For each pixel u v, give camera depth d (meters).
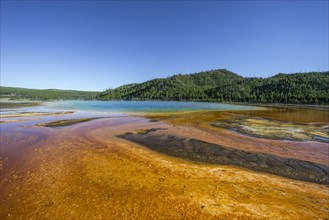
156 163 9.68
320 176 8.51
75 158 10.24
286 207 5.94
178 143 13.45
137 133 16.56
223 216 5.50
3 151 11.36
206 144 13.20
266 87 135.75
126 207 6.01
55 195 6.69
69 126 19.67
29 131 17.05
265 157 10.76
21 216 5.66
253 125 21.34
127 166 9.23
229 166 9.50
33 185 7.38
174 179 7.91
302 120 27.09
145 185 7.37
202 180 7.85
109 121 23.34
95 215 5.66
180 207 5.96
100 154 10.96
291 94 106.06
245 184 7.56
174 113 33.69
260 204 6.10
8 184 7.46
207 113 34.47
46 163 9.54
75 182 7.60
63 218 5.55
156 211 5.80
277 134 16.73
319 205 6.11
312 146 13.14
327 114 38.03
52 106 52.72
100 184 7.43
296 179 8.21
